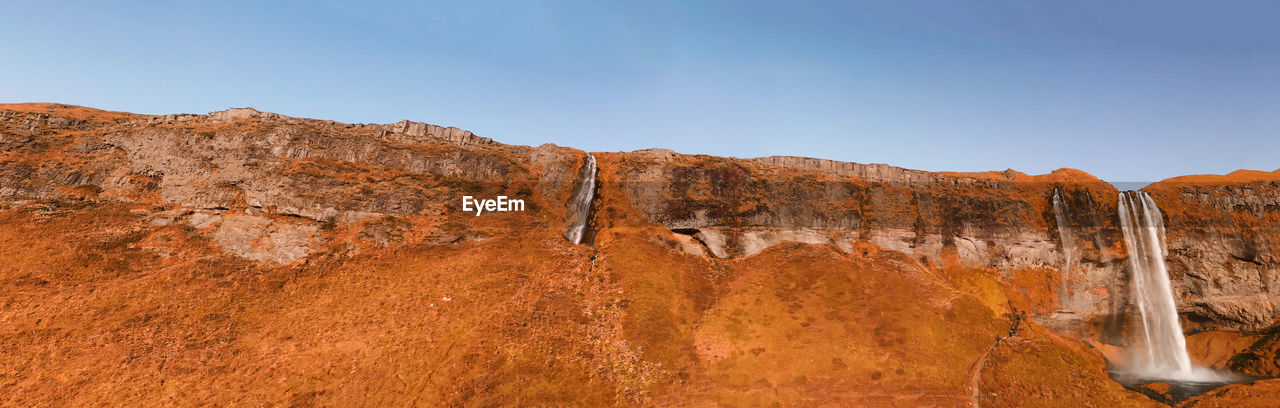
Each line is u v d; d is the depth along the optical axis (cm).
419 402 2984
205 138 5206
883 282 4600
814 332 3884
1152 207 5650
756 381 3409
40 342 3127
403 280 4244
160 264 4072
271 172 5003
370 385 3080
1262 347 4922
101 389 2834
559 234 5331
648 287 4447
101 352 3111
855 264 4984
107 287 3719
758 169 6425
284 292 3966
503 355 3438
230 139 5222
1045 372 3509
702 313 4272
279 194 4847
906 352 3641
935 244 5634
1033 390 3344
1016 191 6144
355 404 2930
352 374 3158
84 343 3167
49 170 4700
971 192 6131
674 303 4347
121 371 2986
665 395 3259
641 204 5834
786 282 4644
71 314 3394
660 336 3844
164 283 3834
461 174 5631
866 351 3653
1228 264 5353
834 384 3356
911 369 3475
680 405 3172
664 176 6116
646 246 5169
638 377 3403
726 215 5753
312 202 4838
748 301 4378
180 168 5000
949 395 3272
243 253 4328
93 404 2723
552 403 3080
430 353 3381
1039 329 4169
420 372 3212
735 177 6131
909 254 5575
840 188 6119
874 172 6475
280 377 3091
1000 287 5362
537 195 5812
